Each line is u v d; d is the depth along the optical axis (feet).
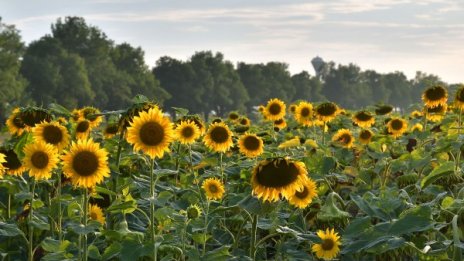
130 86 451.94
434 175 13.26
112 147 21.42
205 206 16.16
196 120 22.74
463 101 22.88
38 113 16.48
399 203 12.21
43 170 14.11
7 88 323.57
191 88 495.41
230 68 543.80
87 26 458.91
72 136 17.67
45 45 411.13
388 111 39.01
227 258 12.59
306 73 627.05
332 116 29.91
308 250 14.90
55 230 15.79
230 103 512.22
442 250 11.35
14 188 17.19
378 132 31.68
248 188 17.56
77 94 396.16
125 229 12.88
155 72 508.53
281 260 14.75
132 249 12.01
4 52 337.11
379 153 21.66
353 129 33.53
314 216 16.02
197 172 21.38
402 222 11.20
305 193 14.74
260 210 12.10
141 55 495.00
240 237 15.88
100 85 422.82
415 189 17.33
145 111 14.37
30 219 14.82
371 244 11.32
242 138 21.38
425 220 11.17
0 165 14.20
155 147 12.82
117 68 479.41
